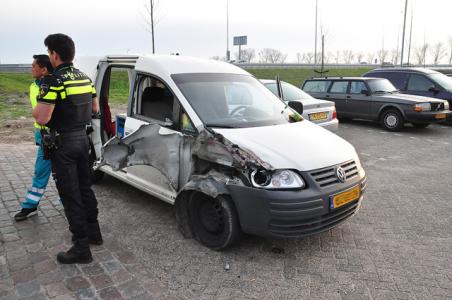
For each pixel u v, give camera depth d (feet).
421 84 39.17
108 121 17.62
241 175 11.51
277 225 11.25
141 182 15.23
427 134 34.47
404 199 17.83
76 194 11.18
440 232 14.33
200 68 15.43
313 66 124.16
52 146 10.76
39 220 14.38
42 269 11.08
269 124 14.11
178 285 10.66
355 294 10.47
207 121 13.04
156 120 14.42
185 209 13.21
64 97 10.55
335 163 12.27
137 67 15.40
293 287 10.75
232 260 12.05
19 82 75.31
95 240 12.67
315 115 26.48
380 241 13.53
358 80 38.50
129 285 10.49
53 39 10.53
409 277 11.28
